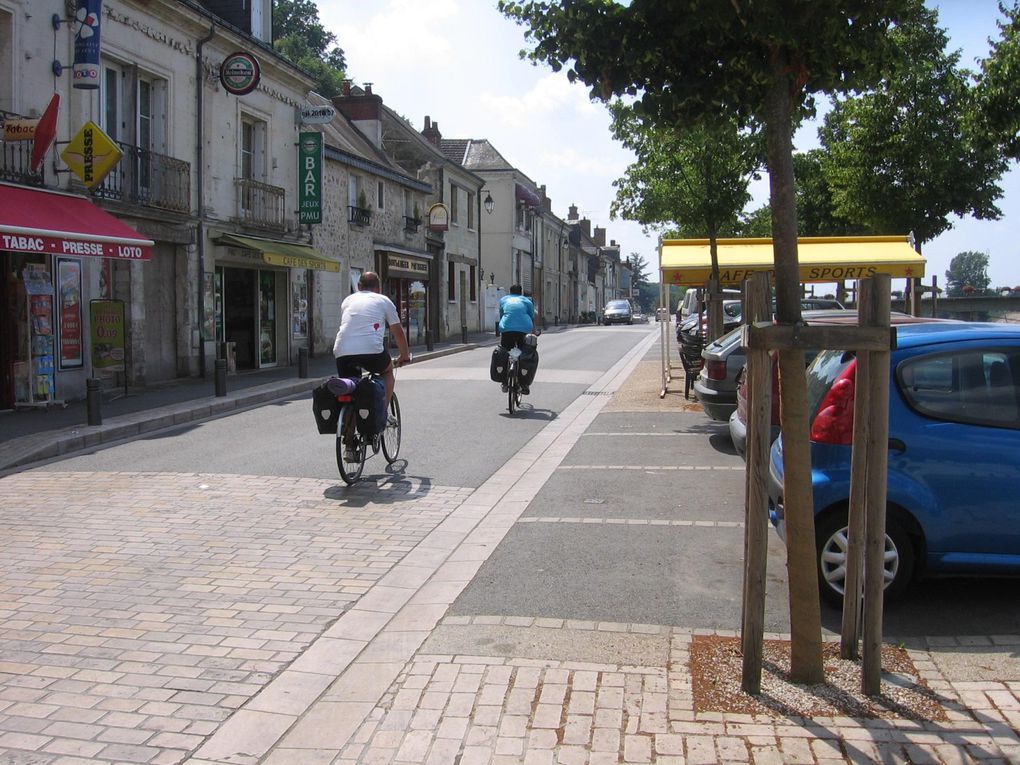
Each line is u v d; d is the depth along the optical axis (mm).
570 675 4129
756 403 3771
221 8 20359
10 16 13258
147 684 4145
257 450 10266
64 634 4750
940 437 4949
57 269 14102
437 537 6641
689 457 9797
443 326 37031
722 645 4465
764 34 3590
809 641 3955
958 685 3990
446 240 37406
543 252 59781
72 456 10047
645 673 4137
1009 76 11383
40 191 13633
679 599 5258
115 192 15430
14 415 12758
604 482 8555
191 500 7801
